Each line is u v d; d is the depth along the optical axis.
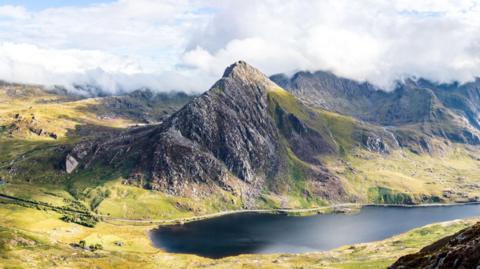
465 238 147.25
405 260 159.50
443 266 136.00
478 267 124.94
